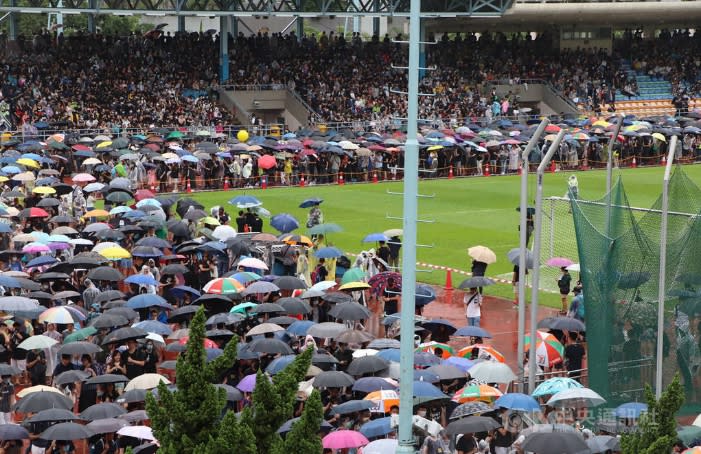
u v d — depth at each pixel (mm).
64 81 124750
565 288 54719
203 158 96438
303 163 102312
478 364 36406
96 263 53188
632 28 168375
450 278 61875
